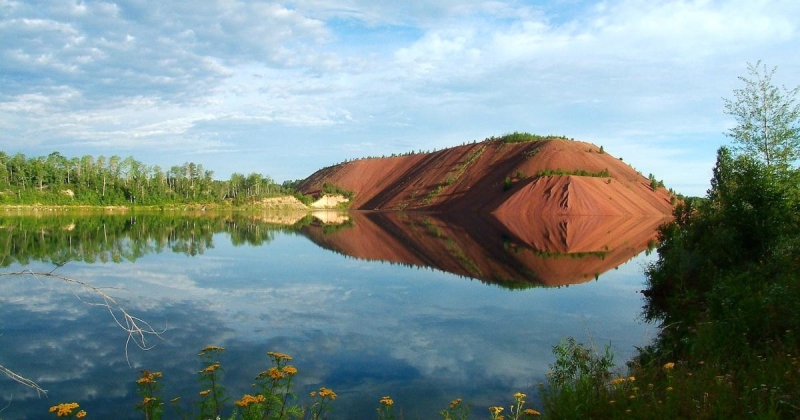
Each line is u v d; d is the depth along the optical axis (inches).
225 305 703.1
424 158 7190.0
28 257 1116.5
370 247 1561.3
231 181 5497.1
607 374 360.5
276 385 244.8
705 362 336.5
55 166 3988.7
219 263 1132.5
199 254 1289.4
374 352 504.7
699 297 602.5
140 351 492.4
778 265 521.0
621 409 251.0
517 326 610.2
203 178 4931.1
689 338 438.9
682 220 984.3
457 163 6018.7
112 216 3117.6
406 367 462.3
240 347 510.9
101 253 1234.6
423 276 998.4
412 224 2817.4
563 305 732.0
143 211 4020.7
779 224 614.9
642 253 1432.1
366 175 7578.7
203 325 593.9
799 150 651.5
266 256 1288.1
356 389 409.4
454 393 402.6
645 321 632.4
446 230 2322.8
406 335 567.2
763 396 231.0
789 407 220.1
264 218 3501.5
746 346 328.2
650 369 350.0
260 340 537.6
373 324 614.2
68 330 558.3
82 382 413.4
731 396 236.4
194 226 2393.0
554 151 5007.4
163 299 732.0
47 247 1314.0
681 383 272.1
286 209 5364.2
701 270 676.1
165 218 3115.2
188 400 377.7
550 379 394.0
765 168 649.0
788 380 245.4
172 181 4768.7
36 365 451.5
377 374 444.1
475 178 5329.7
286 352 499.5
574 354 402.0
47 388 400.8
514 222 2908.5
